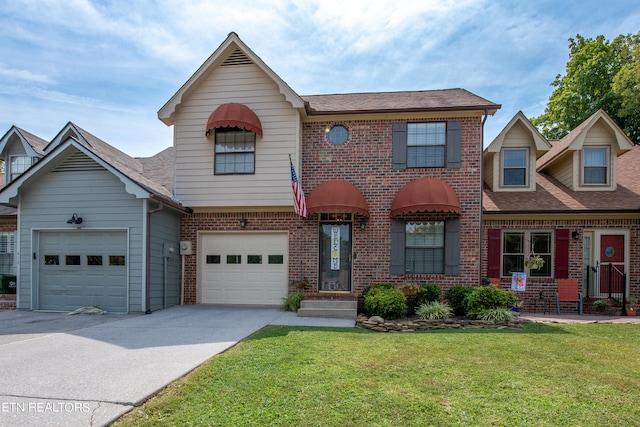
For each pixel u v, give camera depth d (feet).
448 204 34.04
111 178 34.91
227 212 39.86
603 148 42.80
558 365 18.19
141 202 34.37
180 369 16.69
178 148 38.86
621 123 76.18
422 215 37.42
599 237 39.06
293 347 20.74
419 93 45.80
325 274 38.58
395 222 37.42
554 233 39.40
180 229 40.47
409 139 38.50
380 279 37.37
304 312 32.48
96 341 22.25
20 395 13.66
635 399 14.10
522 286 32.68
